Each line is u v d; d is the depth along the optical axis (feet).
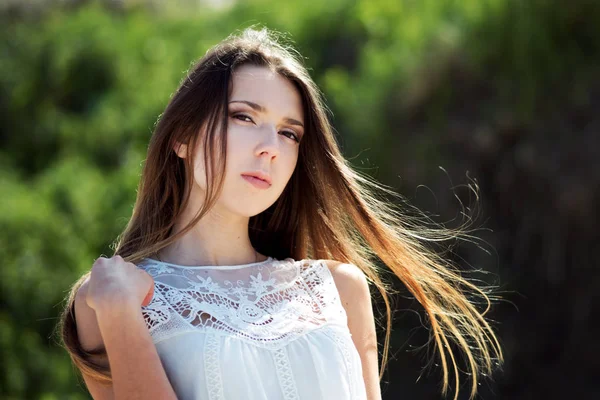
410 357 32.01
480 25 35.27
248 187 8.90
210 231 9.34
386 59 37.40
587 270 32.71
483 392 32.48
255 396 8.32
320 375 8.68
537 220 33.19
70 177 38.81
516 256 33.53
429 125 34.73
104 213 36.68
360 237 10.89
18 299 31.96
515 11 34.53
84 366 8.70
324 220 10.30
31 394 30.17
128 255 9.26
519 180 33.37
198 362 8.30
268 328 8.77
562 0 33.76
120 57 46.16
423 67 35.40
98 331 8.64
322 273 9.82
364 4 41.24
